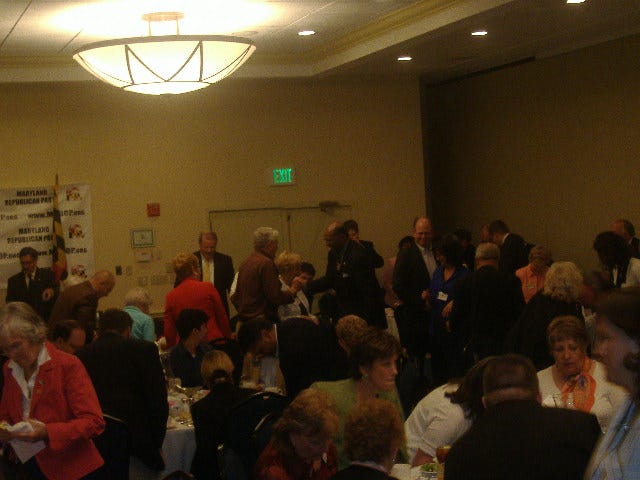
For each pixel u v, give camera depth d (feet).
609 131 34.14
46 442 13.00
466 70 39.37
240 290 26.40
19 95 33.06
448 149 43.86
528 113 38.32
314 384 14.66
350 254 30.66
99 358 17.08
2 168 32.99
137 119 34.58
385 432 10.50
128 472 16.16
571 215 36.42
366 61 32.01
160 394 17.28
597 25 30.58
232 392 16.98
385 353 14.19
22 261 31.68
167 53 21.29
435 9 26.11
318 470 12.71
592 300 19.49
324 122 37.17
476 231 42.27
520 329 20.63
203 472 16.92
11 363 13.35
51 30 26.48
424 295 29.50
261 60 34.14
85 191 33.94
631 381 7.89
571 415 9.51
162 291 34.94
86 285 23.25
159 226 34.91
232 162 35.83
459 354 25.73
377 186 37.88
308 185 36.96
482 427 9.58
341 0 24.67
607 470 7.86
